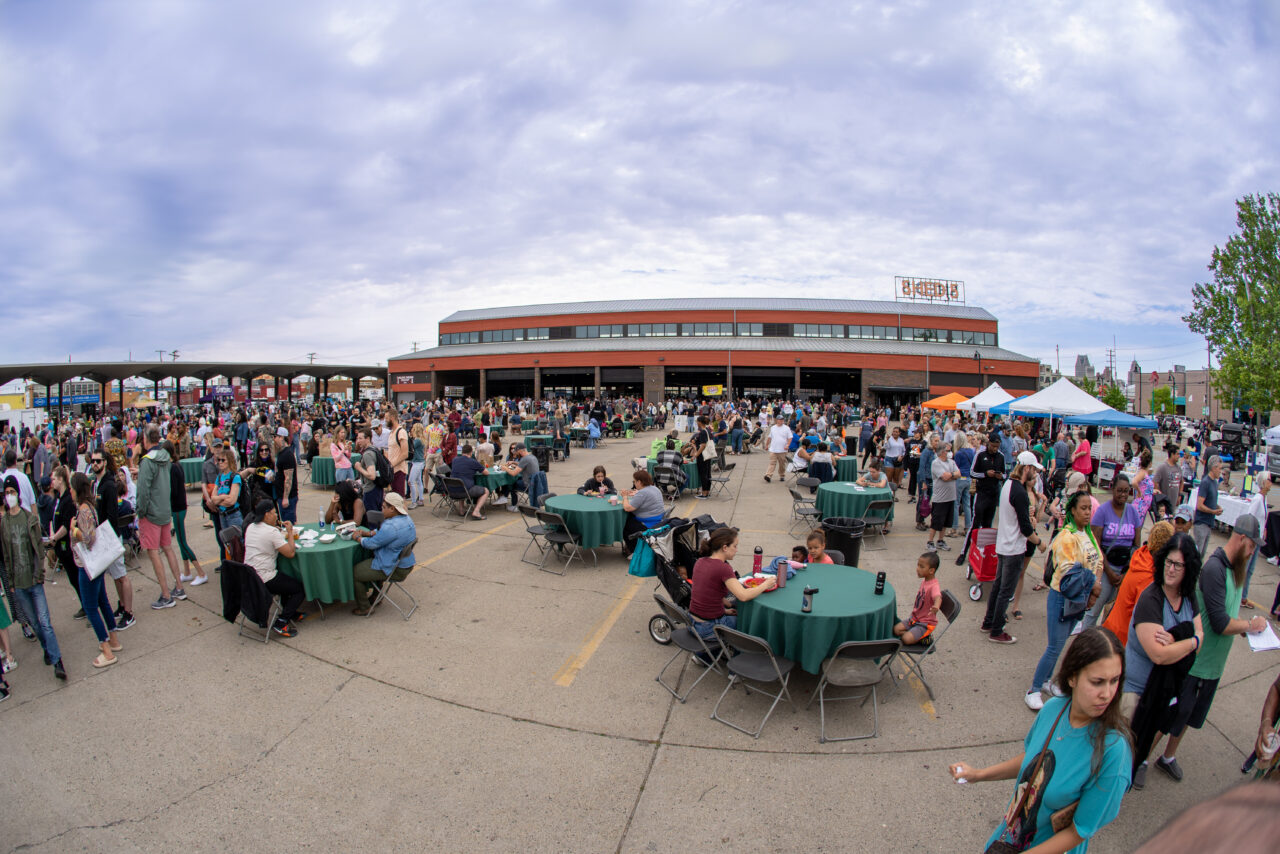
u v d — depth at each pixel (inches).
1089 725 96.2
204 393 2273.6
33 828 152.9
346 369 2549.2
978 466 323.3
